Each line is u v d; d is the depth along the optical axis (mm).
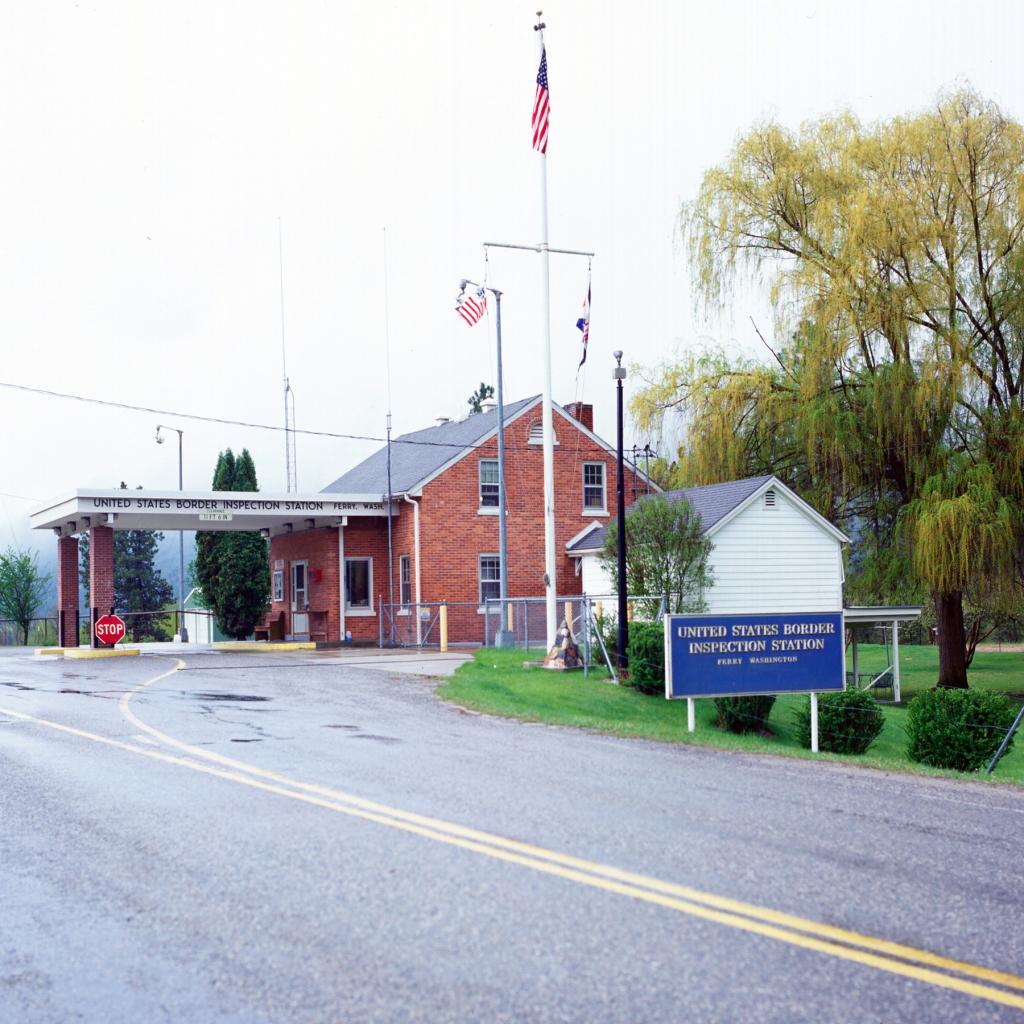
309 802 9305
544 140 25750
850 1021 4840
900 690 31219
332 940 5797
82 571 87750
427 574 35562
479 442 36531
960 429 27203
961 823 9148
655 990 5117
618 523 23438
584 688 22125
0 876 7176
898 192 26547
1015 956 5723
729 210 30031
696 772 11508
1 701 18594
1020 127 26672
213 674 24156
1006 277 26750
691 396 30672
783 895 6668
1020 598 28078
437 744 13156
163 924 6117
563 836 8094
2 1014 4957
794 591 28797
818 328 27344
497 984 5184
